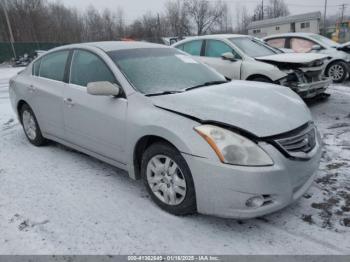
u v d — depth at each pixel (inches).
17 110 220.1
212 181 115.2
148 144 141.6
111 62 156.4
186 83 156.9
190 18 2367.1
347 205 135.5
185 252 113.2
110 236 121.8
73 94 169.0
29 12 1892.2
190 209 127.1
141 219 131.1
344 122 242.7
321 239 117.2
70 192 152.7
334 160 176.4
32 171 175.6
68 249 116.0
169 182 131.0
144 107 136.9
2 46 1419.8
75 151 201.5
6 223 131.2
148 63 162.6
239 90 148.0
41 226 128.6
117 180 162.9
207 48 314.5
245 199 113.1
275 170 113.5
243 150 113.3
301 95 267.3
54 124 187.5
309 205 136.9
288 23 1930.4
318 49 400.8
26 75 211.0
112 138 150.3
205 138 116.7
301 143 123.0
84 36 2172.7
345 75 389.4
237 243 116.8
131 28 2322.8
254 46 309.9
